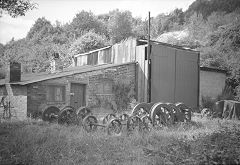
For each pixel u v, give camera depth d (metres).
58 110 12.80
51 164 6.57
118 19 48.66
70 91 15.88
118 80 18.02
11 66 15.48
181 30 55.75
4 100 15.86
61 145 7.96
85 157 7.23
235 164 5.81
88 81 16.59
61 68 22.58
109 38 46.62
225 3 57.03
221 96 23.62
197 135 9.62
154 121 11.91
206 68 23.09
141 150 7.94
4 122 11.77
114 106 17.59
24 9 10.12
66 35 46.88
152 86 18.36
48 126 10.70
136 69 18.97
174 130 11.54
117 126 10.39
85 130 10.27
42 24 52.34
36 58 34.19
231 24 35.81
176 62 19.92
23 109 14.39
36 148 7.46
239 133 7.99
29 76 18.69
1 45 46.75
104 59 22.33
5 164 6.38
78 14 48.72
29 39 50.03
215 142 7.01
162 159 6.68
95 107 16.80
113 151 7.88
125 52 20.09
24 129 9.75
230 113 17.22
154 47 18.64
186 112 13.82
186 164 5.96
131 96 18.52
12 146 7.56
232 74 25.11
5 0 9.60
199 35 44.56
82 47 34.62
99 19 54.97
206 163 5.77
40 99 14.73
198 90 21.41
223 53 30.89
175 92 19.78
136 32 50.56
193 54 21.11
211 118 15.81
